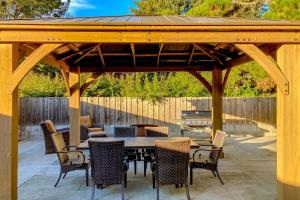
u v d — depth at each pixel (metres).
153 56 7.79
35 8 16.27
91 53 7.37
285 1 9.02
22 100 12.34
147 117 13.02
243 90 14.80
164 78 14.79
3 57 3.92
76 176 6.25
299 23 3.99
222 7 14.30
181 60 8.45
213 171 5.82
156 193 4.96
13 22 3.85
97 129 9.54
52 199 4.80
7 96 3.89
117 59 8.23
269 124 12.98
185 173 4.75
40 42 3.95
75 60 7.78
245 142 11.12
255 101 13.00
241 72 14.66
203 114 11.86
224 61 8.06
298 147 4.09
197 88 13.88
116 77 15.06
